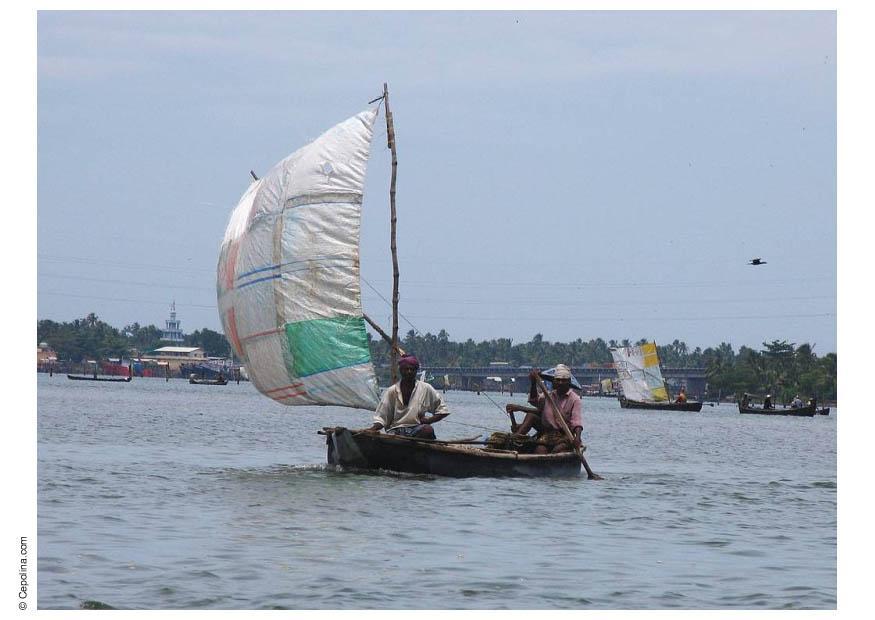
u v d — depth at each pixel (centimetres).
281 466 6494
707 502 5231
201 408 19062
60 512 4322
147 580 3189
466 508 4675
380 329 6688
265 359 6625
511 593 3189
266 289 6550
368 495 4962
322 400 6456
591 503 4984
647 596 3198
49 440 8312
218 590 3106
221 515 4331
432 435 5806
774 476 7025
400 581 3275
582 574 3453
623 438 12619
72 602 2953
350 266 6419
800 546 4012
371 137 6562
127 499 4734
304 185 6488
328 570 3375
